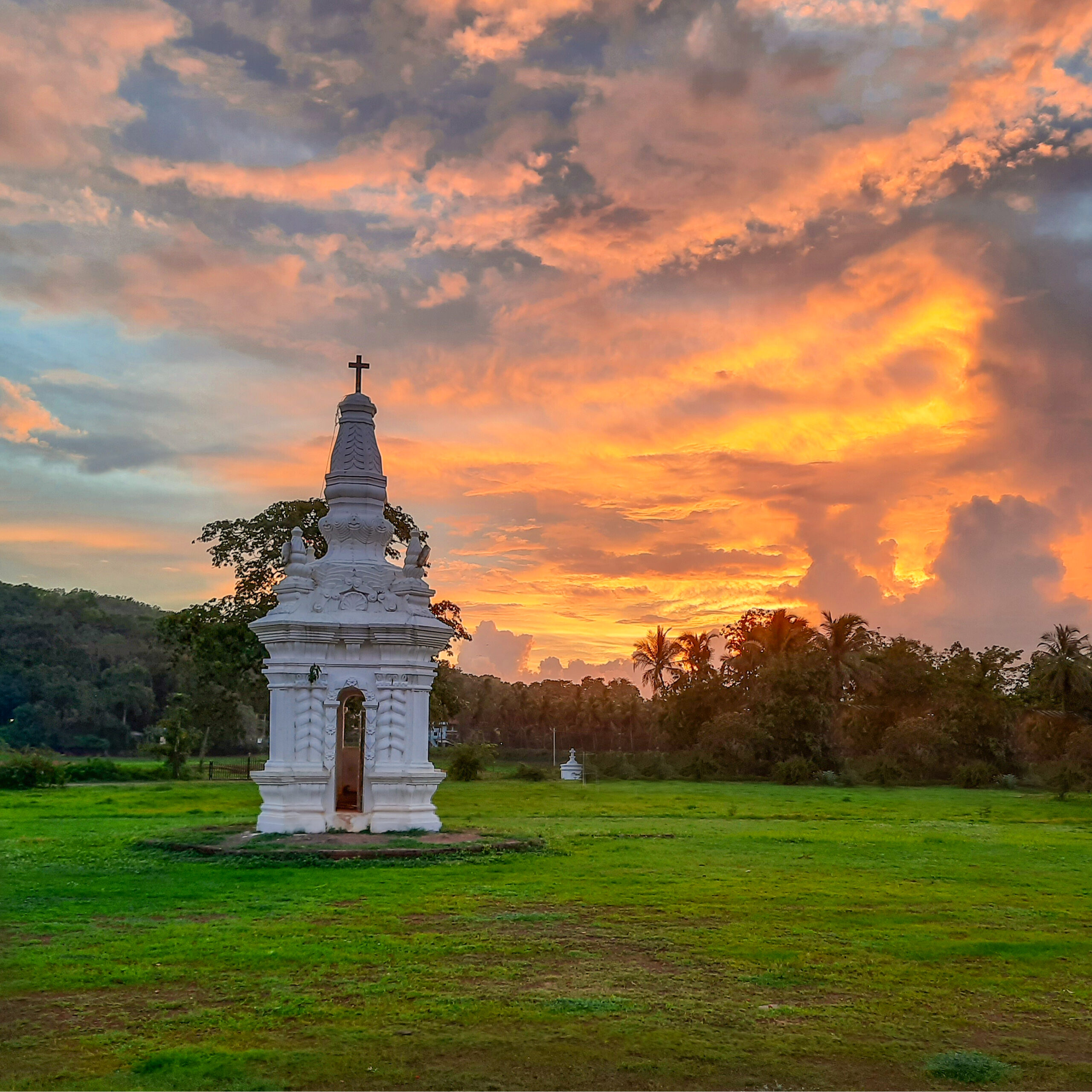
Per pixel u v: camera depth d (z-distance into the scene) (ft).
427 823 76.13
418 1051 29.12
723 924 45.91
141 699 370.12
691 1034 30.66
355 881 56.90
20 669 357.41
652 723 313.73
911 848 75.66
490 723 368.89
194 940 41.91
